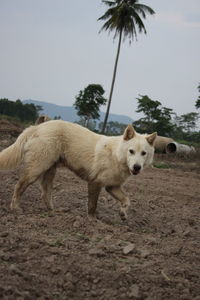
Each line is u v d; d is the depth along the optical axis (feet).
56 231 7.19
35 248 6.20
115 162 8.46
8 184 10.76
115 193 8.79
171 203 11.78
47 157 8.42
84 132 8.80
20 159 8.50
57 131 8.54
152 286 5.59
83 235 7.13
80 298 5.23
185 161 28.76
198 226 9.25
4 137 24.50
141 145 8.35
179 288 5.64
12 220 7.50
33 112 79.56
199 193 14.28
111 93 42.34
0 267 5.43
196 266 6.43
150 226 8.82
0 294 4.87
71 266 5.77
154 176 17.75
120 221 8.80
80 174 8.79
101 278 5.61
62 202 9.76
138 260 6.34
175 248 7.07
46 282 5.36
